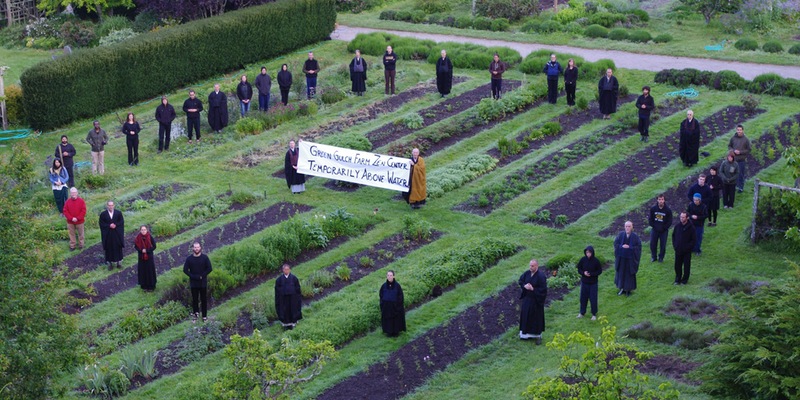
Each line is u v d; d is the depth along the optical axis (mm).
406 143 35125
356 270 27250
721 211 29719
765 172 31891
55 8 51781
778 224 27250
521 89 39531
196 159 35094
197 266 24453
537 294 23062
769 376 18062
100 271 27438
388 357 23109
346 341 23906
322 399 21531
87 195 32281
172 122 38469
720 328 22906
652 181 31922
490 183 32500
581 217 29891
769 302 19672
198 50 43188
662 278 26000
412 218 29469
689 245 25047
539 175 32969
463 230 29500
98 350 22391
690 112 32219
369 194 32156
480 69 43688
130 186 33031
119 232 27281
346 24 53156
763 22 49031
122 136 37469
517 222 29875
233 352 18109
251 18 45250
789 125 35625
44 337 19156
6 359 17109
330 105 39938
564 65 41781
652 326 23297
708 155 33438
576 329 23828
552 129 36031
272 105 40031
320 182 33219
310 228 28562
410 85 41844
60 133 37969
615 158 33812
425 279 26109
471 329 24156
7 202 19469
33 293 19062
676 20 51031
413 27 51969
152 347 23688
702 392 20078
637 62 44562
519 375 22094
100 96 39625
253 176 33688
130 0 51125
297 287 24078
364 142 34969
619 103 38656
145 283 26141
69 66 38188
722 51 45625
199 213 30625
